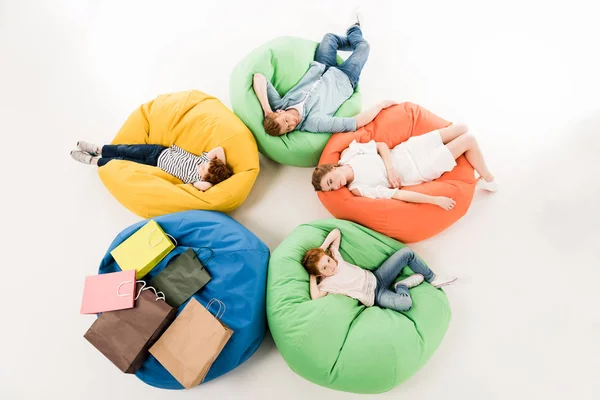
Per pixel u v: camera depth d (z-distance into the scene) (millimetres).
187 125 2035
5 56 2580
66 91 2488
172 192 1888
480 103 2271
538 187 2020
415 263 1743
